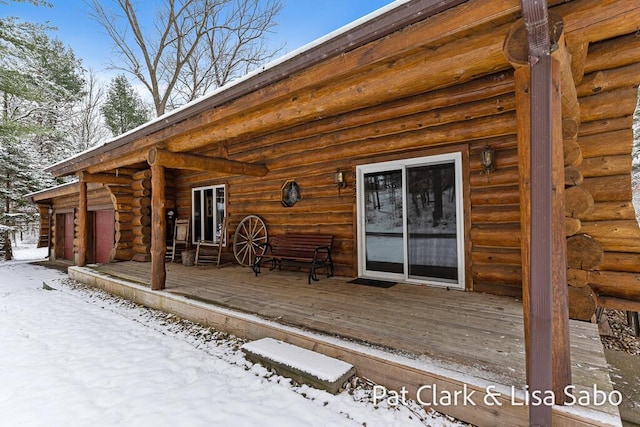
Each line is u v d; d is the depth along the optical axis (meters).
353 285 4.50
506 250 3.79
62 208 11.48
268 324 3.09
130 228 8.38
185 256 7.03
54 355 3.20
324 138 5.20
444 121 4.03
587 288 2.99
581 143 3.15
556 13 1.63
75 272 7.03
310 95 2.92
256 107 3.34
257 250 6.43
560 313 1.68
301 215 5.77
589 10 1.68
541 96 1.64
